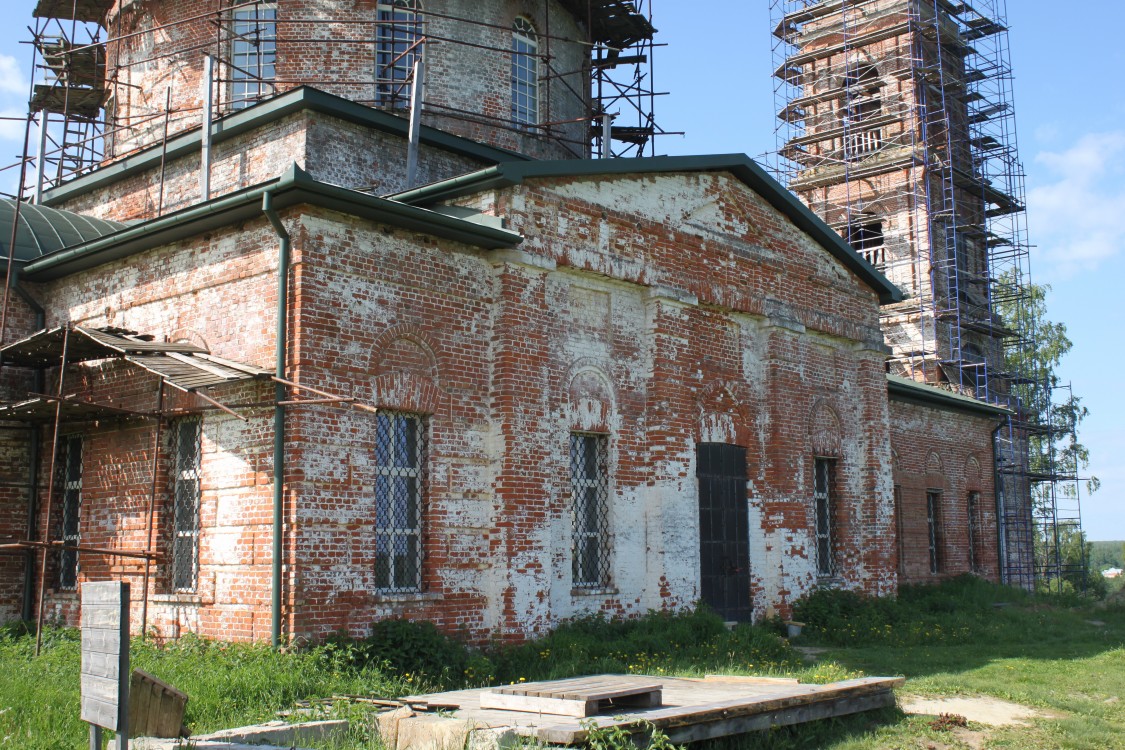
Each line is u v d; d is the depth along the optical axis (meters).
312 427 12.32
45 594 15.37
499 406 14.35
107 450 14.84
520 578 14.09
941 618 20.50
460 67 20.89
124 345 12.68
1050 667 15.10
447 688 11.91
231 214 13.01
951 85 39.47
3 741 7.99
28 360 15.21
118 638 6.69
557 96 22.92
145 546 13.97
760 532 18.88
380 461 13.33
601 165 15.99
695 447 17.59
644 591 16.45
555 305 15.59
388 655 12.09
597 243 16.09
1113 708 12.14
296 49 20.05
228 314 13.32
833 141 40.19
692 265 17.94
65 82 23.84
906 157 36.84
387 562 13.22
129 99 21.81
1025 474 38.44
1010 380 40.19
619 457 16.34
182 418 14.02
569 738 7.96
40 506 15.86
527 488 14.39
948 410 29.83
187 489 13.84
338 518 12.43
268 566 12.16
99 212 21.12
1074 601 28.67
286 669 10.73
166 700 8.21
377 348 13.14
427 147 19.38
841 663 15.05
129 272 15.01
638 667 13.07
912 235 37.12
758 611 18.48
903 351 36.59
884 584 21.77
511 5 21.91
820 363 21.17
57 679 10.52
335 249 12.81
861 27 39.19
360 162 18.25
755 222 19.62
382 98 20.12
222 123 18.36
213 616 12.73
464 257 14.41
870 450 22.05
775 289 19.91
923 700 12.37
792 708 9.98
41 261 15.72
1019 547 37.75
